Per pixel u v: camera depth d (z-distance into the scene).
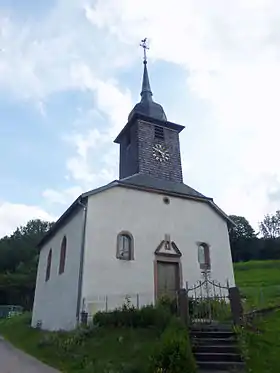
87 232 15.42
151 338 10.45
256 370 8.09
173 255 16.98
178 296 11.51
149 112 22.28
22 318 26.75
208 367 8.50
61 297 16.83
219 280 17.64
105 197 16.52
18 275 47.09
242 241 53.53
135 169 20.25
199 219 18.64
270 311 11.97
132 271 15.69
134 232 16.52
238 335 9.63
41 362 10.73
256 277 33.91
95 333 12.02
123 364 8.89
